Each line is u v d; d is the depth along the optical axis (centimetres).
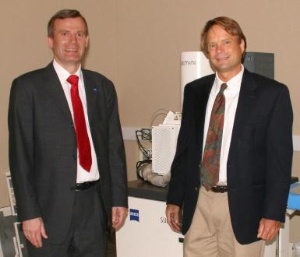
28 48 326
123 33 394
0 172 312
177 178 203
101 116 194
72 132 181
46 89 180
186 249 195
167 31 364
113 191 201
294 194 212
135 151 390
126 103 398
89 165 185
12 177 178
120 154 203
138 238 254
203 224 189
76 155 182
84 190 184
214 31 179
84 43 190
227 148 178
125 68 396
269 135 173
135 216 254
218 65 180
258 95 175
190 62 255
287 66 304
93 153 189
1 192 312
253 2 315
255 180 177
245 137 173
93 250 191
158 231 246
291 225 309
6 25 312
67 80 186
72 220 183
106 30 390
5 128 314
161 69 371
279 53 307
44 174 179
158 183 250
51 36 189
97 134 190
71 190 180
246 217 177
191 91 197
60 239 181
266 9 310
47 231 181
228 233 182
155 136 252
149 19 375
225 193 179
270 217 171
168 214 207
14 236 310
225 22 179
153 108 380
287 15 301
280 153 171
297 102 303
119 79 400
